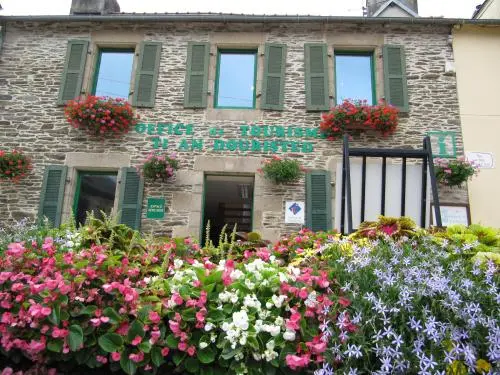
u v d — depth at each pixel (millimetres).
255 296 2113
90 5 9578
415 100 8312
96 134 8258
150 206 7914
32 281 2162
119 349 1992
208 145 8195
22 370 2168
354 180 3676
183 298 2119
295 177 7797
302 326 2008
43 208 7926
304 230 3752
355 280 2047
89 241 3143
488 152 8016
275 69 8578
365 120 7848
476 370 1724
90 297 2133
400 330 1761
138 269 2457
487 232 2736
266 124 8281
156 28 8898
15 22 8820
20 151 8211
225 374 2000
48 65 8719
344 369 1784
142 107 8445
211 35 8859
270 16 8492
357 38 8727
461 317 1771
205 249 3303
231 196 11430
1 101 8477
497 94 8297
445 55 8539
